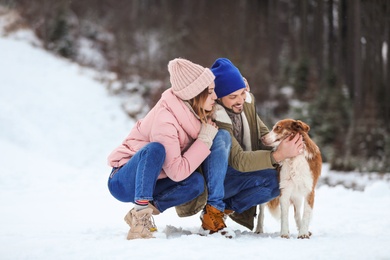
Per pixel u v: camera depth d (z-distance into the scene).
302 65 27.20
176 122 4.37
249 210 4.95
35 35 32.12
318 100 23.08
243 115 4.94
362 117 21.23
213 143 4.45
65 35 31.72
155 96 23.44
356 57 24.25
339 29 27.16
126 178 4.41
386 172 16.55
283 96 26.06
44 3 33.56
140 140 4.56
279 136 4.84
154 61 32.00
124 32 36.47
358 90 23.31
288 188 4.66
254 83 26.25
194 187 4.39
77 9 37.69
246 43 30.91
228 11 32.44
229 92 4.71
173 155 4.29
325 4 29.44
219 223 4.45
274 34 32.75
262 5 34.47
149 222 4.30
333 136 21.16
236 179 4.72
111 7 39.91
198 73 4.35
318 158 4.79
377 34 24.92
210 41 29.33
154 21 38.62
